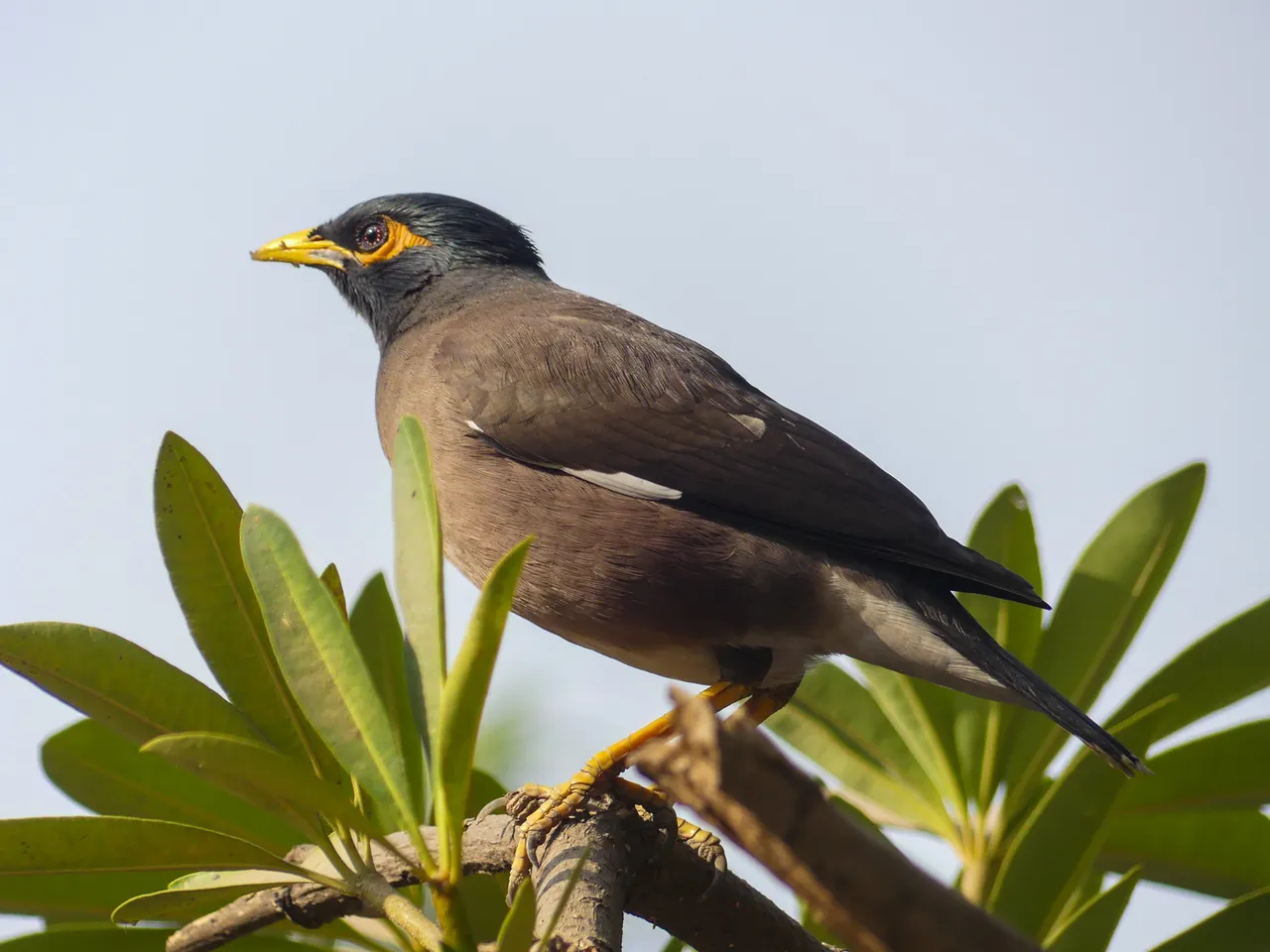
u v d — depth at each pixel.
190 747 3.88
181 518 5.00
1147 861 6.75
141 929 5.67
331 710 4.34
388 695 6.40
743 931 5.46
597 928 4.47
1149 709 5.93
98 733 6.25
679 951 6.01
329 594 4.41
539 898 4.70
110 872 4.58
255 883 4.75
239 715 4.98
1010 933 2.89
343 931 5.73
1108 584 6.96
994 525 7.82
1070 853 5.72
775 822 2.86
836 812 2.85
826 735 7.33
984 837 6.81
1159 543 6.93
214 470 5.03
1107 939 5.43
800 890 2.92
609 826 5.23
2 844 4.45
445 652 4.39
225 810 6.26
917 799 7.05
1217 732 6.55
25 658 4.72
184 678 4.90
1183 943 5.47
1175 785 6.61
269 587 4.44
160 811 6.27
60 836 4.47
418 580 4.52
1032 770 6.79
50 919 5.77
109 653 4.80
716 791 2.86
